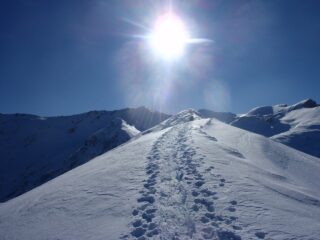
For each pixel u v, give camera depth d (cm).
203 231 1279
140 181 1894
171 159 2341
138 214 1460
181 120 5688
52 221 1543
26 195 2508
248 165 2336
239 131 4259
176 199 1586
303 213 1497
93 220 1470
